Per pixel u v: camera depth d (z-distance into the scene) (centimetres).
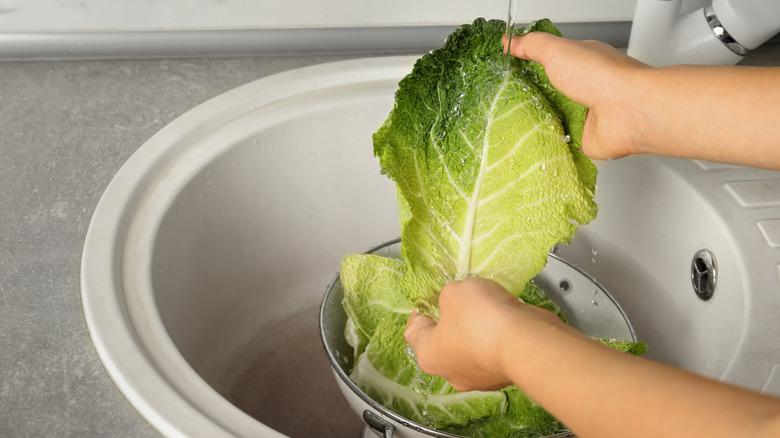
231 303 114
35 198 96
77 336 84
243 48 115
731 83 77
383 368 96
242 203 110
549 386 63
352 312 100
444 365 74
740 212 98
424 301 85
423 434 86
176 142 102
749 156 78
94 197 97
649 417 55
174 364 83
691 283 102
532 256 90
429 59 86
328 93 111
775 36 117
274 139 108
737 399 53
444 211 89
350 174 115
